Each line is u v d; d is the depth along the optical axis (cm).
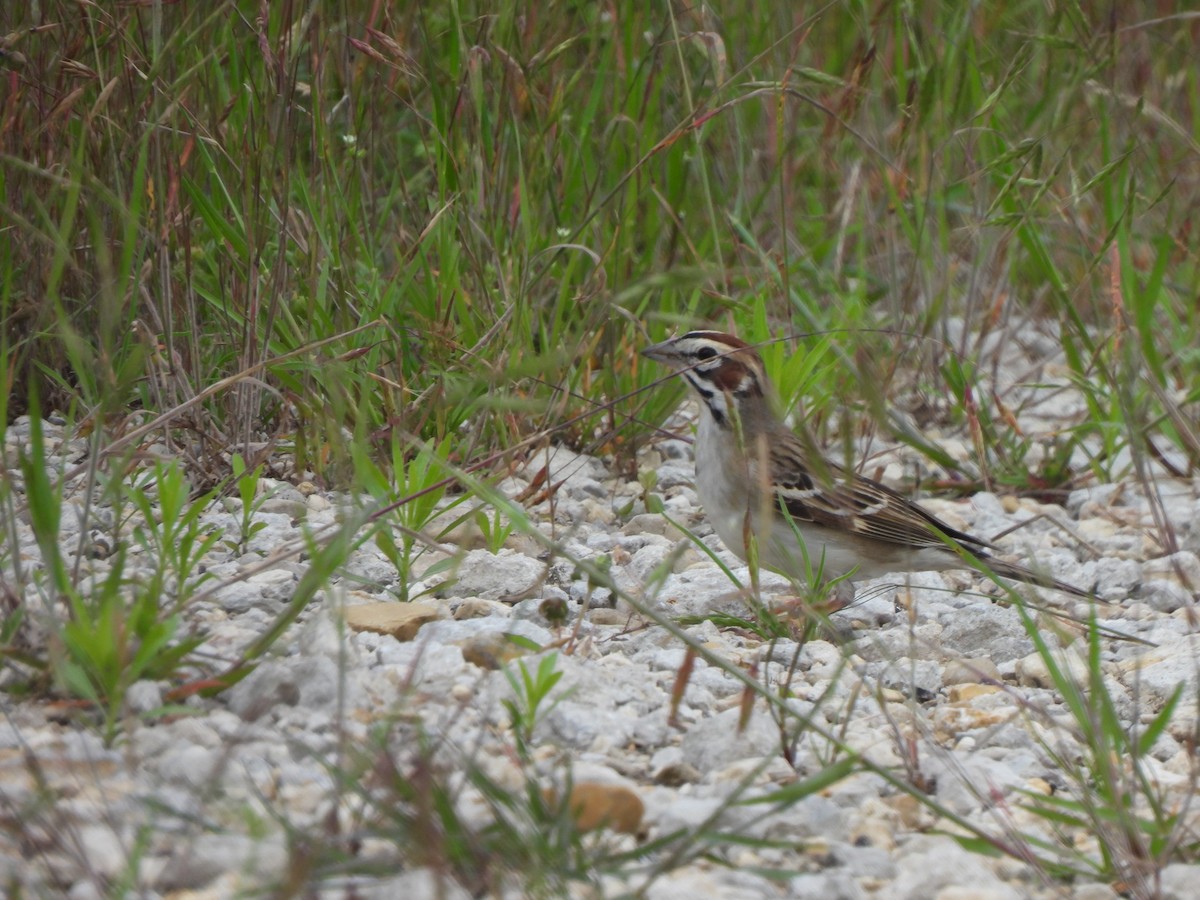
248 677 798
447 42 1441
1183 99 1955
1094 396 1496
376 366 1261
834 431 1472
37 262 1265
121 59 1159
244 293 1256
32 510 788
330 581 1030
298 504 1160
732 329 1434
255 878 613
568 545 1159
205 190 1320
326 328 1229
